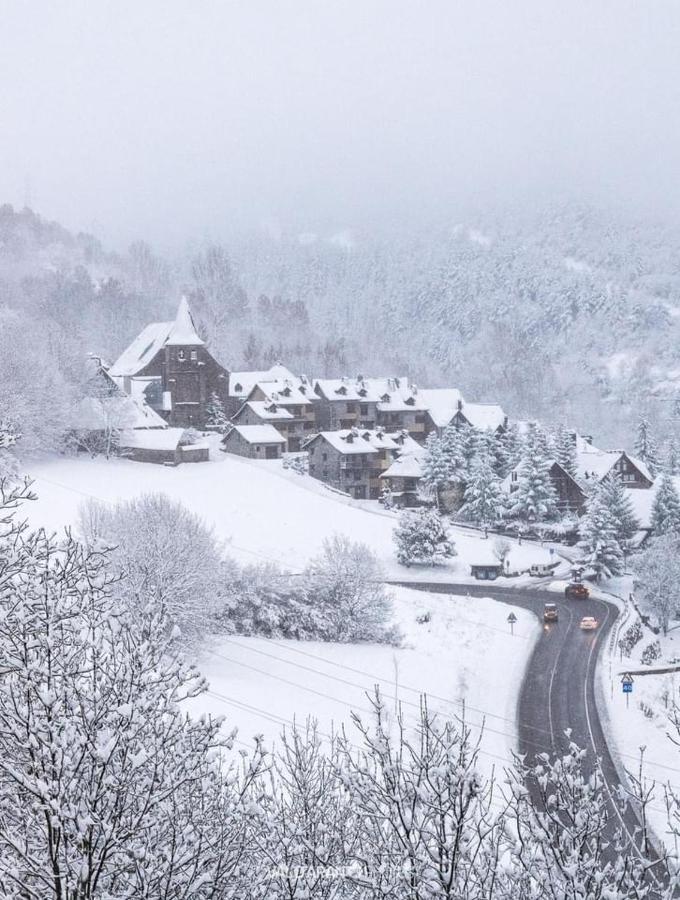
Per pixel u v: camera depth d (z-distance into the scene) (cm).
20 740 944
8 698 981
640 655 6675
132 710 923
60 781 916
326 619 5950
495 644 6366
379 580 6209
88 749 931
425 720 1063
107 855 941
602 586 9262
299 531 9256
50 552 1208
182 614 4534
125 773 930
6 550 1203
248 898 1081
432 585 8625
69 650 1031
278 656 5325
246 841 1052
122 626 1039
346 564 6116
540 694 5206
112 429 10775
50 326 18688
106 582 1120
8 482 1471
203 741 1017
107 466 10312
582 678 5556
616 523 9931
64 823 916
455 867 927
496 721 4616
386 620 6094
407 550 9200
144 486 9662
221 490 9938
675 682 5397
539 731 4494
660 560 8344
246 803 1021
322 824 1141
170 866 949
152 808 973
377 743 998
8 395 9588
